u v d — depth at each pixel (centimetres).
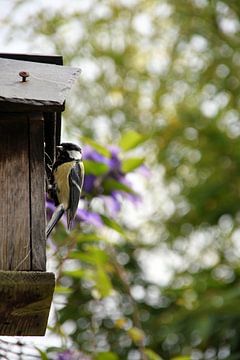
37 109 695
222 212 1562
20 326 683
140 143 930
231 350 1389
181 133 1571
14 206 680
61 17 1420
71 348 876
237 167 1571
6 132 696
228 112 1611
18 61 747
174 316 1411
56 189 802
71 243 879
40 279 639
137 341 911
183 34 1585
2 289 635
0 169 688
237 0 1608
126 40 1533
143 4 1531
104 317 1355
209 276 1527
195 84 1605
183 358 866
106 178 912
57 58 779
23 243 669
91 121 1484
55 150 813
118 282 1360
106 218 889
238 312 1386
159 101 1562
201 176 1575
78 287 1266
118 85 1526
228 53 1619
